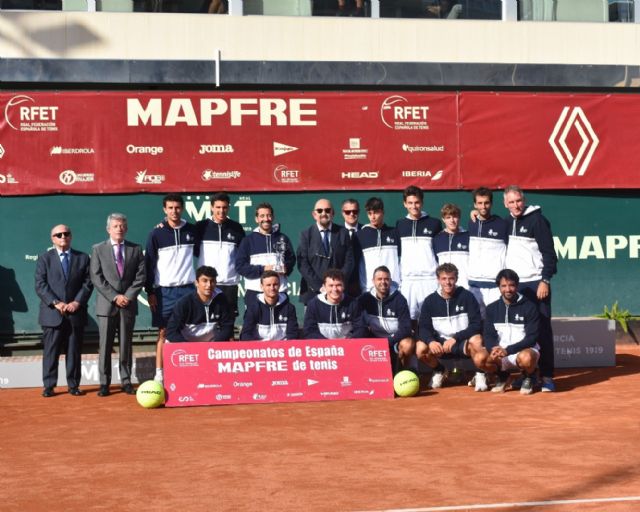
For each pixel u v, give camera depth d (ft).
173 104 49.75
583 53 54.80
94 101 49.32
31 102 48.96
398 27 53.11
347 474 24.52
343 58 52.70
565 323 43.83
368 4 53.11
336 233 39.73
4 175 48.75
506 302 36.94
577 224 53.47
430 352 37.73
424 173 51.42
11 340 49.57
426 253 40.40
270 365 36.76
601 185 52.75
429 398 36.50
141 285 38.73
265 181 50.39
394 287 38.96
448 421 31.71
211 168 50.03
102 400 37.47
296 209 51.19
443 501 21.77
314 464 25.71
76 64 50.01
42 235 49.70
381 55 53.06
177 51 51.19
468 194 52.19
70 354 38.91
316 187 50.67
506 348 36.47
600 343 43.98
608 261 53.78
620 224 53.78
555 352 43.80
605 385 38.81
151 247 39.27
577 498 21.80
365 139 51.06
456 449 27.25
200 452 27.53
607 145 52.80
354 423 31.71
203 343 36.58
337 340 37.29
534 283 38.52
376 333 38.50
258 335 37.68
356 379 36.94
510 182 52.01
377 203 39.93
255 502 22.06
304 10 52.75
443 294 37.73
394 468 25.05
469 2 54.13
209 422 32.48
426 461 25.79
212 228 40.24
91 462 26.58
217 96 50.03
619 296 53.83
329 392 36.68
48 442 29.60
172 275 39.27
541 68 53.78
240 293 50.14
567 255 53.47
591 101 52.65
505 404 34.81
